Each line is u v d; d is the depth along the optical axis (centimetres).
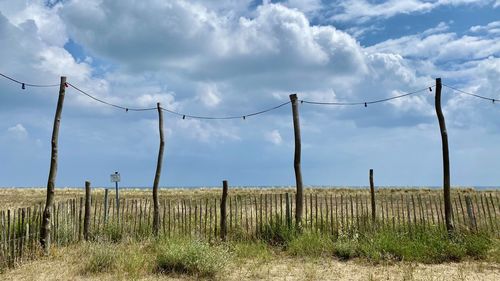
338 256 1241
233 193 3594
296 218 1457
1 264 1052
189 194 3509
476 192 3309
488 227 1412
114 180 1516
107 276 995
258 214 1792
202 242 1216
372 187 1480
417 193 3403
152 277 1002
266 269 1091
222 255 1100
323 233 1381
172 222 1580
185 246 1131
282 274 1041
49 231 1253
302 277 1012
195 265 1042
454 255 1208
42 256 1191
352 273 1052
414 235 1327
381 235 1292
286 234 1381
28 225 1176
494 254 1199
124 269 1059
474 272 1058
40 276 1000
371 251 1214
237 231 1448
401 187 4675
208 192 3891
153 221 1497
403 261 1174
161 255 1111
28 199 2958
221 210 1434
